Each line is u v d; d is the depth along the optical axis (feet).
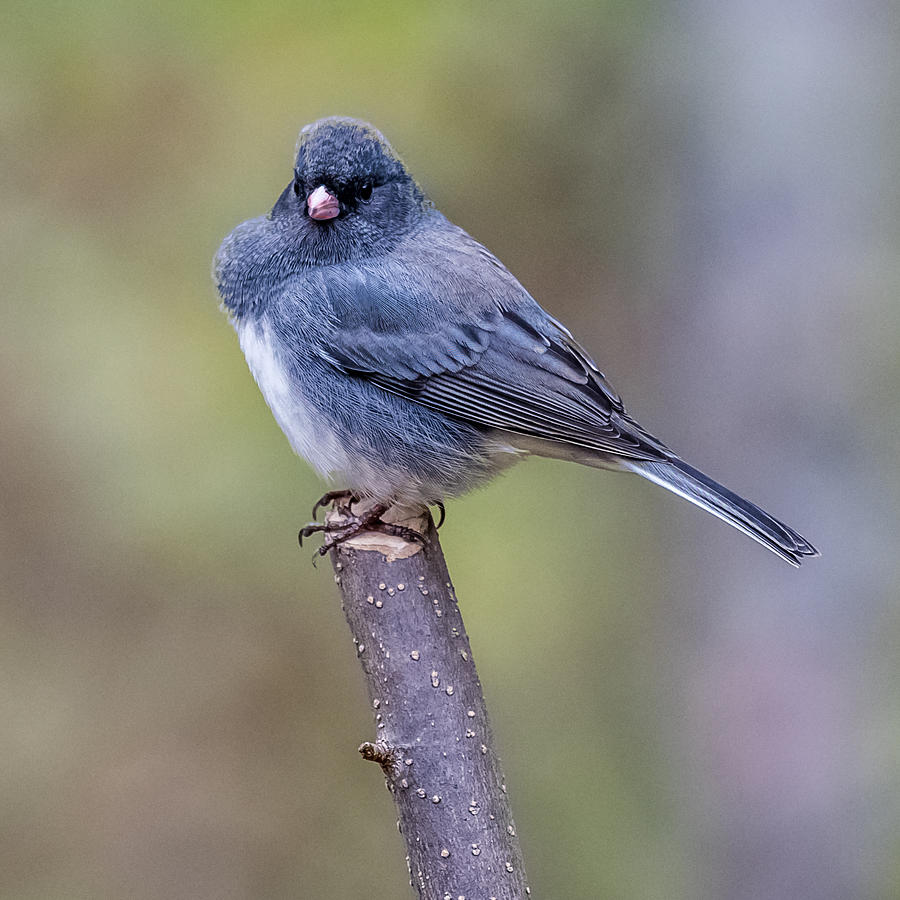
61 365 40.16
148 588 41.65
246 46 40.88
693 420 35.91
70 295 40.83
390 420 29.30
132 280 41.16
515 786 38.50
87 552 41.32
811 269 34.42
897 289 34.09
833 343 34.17
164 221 41.32
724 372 35.19
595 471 41.96
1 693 40.60
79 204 41.63
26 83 41.45
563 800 38.24
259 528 40.22
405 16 40.37
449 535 40.29
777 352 34.53
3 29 41.19
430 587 22.48
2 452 40.40
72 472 40.42
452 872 21.33
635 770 38.63
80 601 41.55
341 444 29.40
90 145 41.50
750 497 34.83
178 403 39.81
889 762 33.78
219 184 41.04
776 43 34.83
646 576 40.70
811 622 34.42
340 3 40.47
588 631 39.99
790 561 27.91
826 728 34.09
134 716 40.98
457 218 42.96
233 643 41.55
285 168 40.70
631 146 42.14
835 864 33.91
